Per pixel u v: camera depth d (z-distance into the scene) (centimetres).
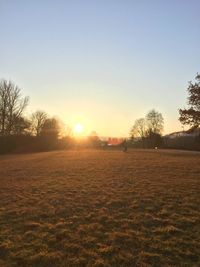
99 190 1431
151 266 680
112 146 6956
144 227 920
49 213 1085
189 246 775
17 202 1256
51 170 2206
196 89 3039
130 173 1920
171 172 1927
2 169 2403
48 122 7875
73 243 812
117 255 737
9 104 6241
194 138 7019
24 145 5719
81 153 3922
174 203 1169
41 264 704
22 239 846
